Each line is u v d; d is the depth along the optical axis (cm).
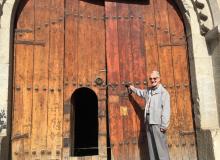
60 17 594
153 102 515
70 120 568
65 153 551
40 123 551
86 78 584
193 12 598
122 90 583
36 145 543
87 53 593
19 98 549
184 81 601
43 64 571
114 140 564
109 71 586
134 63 595
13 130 536
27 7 585
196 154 578
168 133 580
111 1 612
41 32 581
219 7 577
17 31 571
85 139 950
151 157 516
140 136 572
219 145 532
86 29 602
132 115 578
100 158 565
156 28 619
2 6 540
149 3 626
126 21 609
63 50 582
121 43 599
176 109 590
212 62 580
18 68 559
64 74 576
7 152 515
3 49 529
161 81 599
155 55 607
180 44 614
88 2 613
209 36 573
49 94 564
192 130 586
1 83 518
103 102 583
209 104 567
